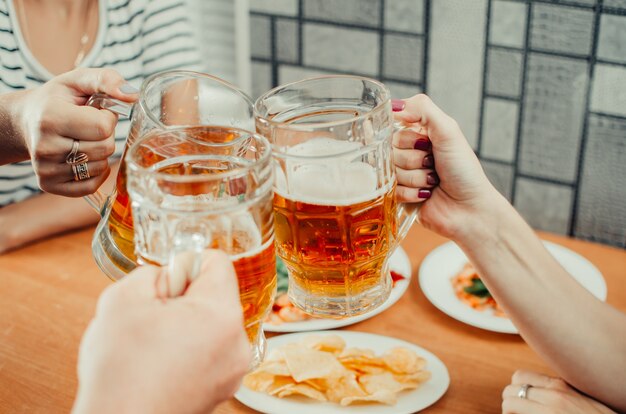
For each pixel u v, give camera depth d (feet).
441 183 2.84
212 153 1.99
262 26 6.19
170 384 1.64
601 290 3.65
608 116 4.93
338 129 2.03
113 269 2.26
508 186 5.54
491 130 5.44
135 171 1.73
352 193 2.07
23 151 3.13
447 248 4.06
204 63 7.06
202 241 1.74
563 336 2.89
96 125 2.62
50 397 3.04
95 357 1.63
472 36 5.23
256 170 1.79
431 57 5.47
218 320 1.70
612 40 4.73
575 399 2.87
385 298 2.40
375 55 5.72
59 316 3.54
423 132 2.72
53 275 3.85
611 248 4.10
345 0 5.67
